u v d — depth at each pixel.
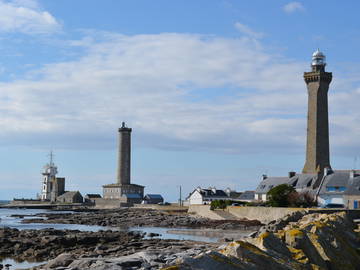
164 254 46.03
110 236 79.44
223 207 136.25
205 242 69.94
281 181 155.00
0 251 64.12
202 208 147.12
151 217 146.75
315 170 160.25
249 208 119.00
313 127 162.88
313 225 37.22
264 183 160.25
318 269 28.42
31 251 64.56
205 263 23.28
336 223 43.94
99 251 59.19
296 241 31.84
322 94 163.75
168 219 135.25
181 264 22.98
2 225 126.31
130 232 89.38
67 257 48.75
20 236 80.12
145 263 40.66
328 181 133.12
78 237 74.12
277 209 107.25
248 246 26.28
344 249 35.19
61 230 91.88
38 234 82.62
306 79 165.62
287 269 26.05
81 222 138.25
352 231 47.12
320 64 165.88
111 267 38.38
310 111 164.25
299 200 117.31
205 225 115.69
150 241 71.50
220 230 101.06
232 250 25.67
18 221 145.62
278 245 29.78
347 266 32.75
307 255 31.53
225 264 23.59
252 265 24.66
